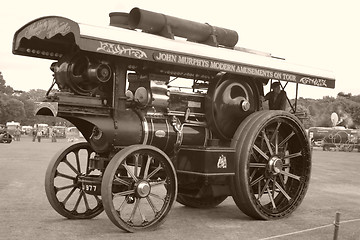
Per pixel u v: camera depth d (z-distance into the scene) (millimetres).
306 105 92125
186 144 7434
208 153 7027
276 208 7789
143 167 6812
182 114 7430
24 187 11000
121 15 7160
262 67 7684
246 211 7492
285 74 8023
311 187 13008
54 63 6773
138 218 7527
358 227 7059
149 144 6855
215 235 6316
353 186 13539
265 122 7512
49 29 6270
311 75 8484
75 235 6113
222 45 8078
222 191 7414
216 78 7750
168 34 7164
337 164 24016
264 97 8594
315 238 6215
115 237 6004
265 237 6250
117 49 6027
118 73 6660
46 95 6684
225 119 7730
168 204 6582
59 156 7168
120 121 6617
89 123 6938
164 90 7141
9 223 6879
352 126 94438
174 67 7465
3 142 43219
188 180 7270
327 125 92312
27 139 63875
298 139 8078
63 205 7199
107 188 6008
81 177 6934
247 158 7242
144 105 6867
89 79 6398
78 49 6430
